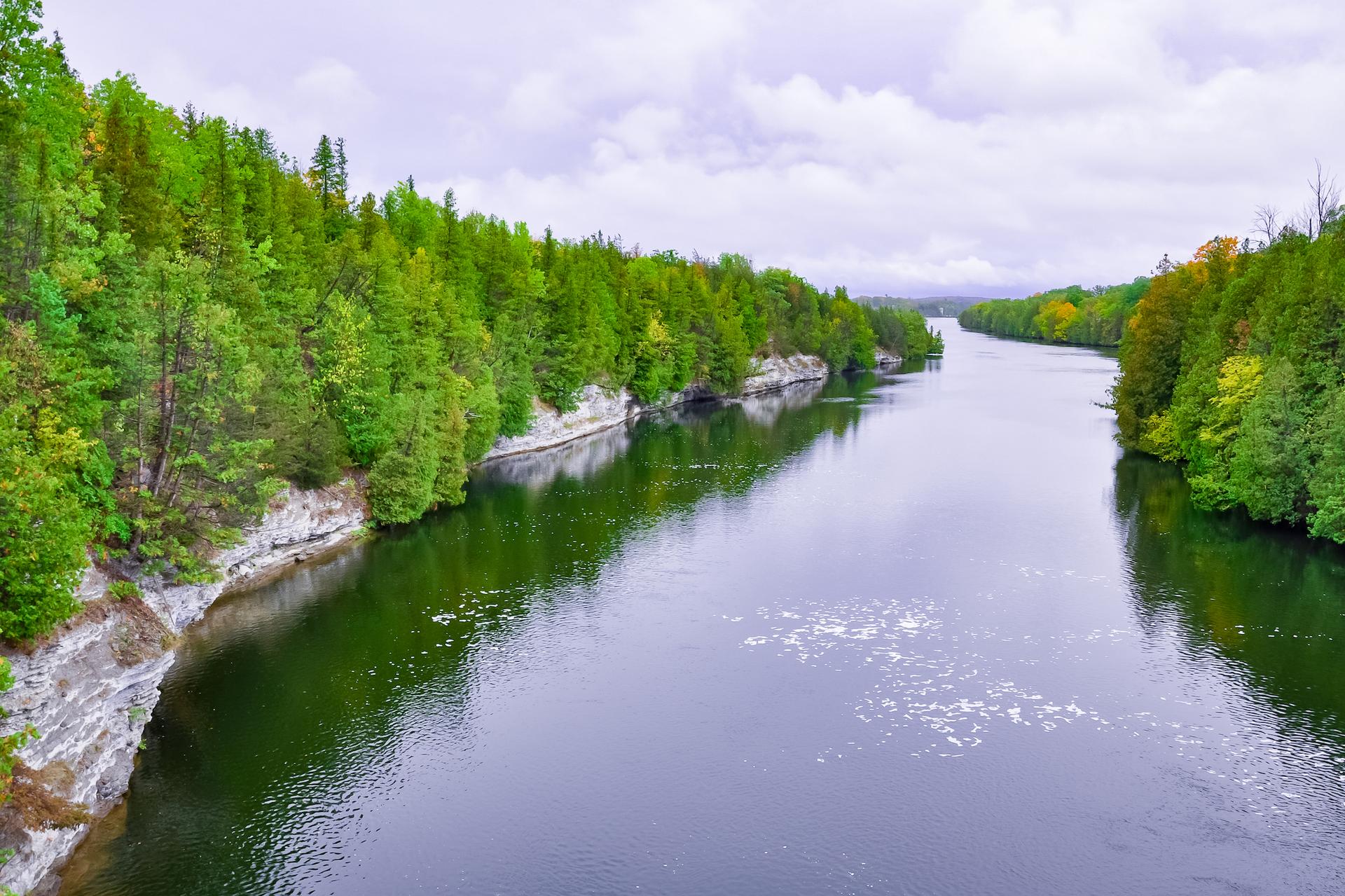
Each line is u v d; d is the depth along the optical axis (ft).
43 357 102.99
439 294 283.38
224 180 192.24
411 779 112.37
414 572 184.14
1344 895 91.97
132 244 141.08
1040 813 105.70
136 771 112.06
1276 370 206.59
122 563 130.21
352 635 152.35
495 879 95.04
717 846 100.58
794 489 259.60
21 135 127.85
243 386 147.64
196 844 98.89
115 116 162.40
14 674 86.84
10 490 85.87
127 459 135.95
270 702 129.59
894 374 650.84
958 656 145.28
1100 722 125.18
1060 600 168.86
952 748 119.03
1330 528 189.47
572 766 115.55
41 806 86.22
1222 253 311.47
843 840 101.40
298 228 248.73
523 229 440.04
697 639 152.25
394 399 221.25
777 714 127.85
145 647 110.52
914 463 296.92
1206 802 107.45
